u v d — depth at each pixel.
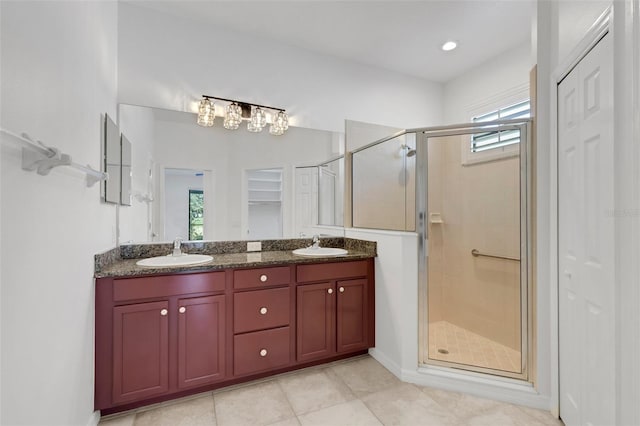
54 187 1.12
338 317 2.28
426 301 2.21
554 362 1.71
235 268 1.93
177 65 2.30
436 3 2.19
